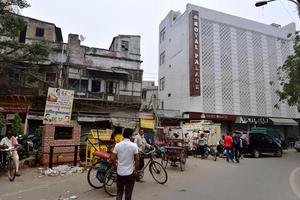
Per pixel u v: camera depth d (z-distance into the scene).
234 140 15.62
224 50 30.73
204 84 28.83
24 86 21.16
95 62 25.19
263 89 32.50
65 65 23.72
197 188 7.80
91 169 7.46
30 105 21.53
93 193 6.84
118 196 5.14
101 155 7.31
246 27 32.94
